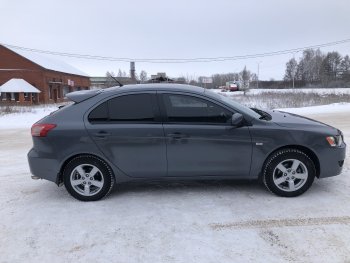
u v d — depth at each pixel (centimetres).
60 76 5341
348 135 973
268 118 509
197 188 538
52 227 421
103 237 393
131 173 496
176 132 479
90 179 499
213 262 338
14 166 714
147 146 483
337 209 449
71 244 380
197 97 485
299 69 10444
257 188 531
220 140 480
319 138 482
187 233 396
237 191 521
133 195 518
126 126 484
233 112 483
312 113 1792
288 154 483
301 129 484
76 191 499
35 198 520
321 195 497
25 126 1550
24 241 389
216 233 394
